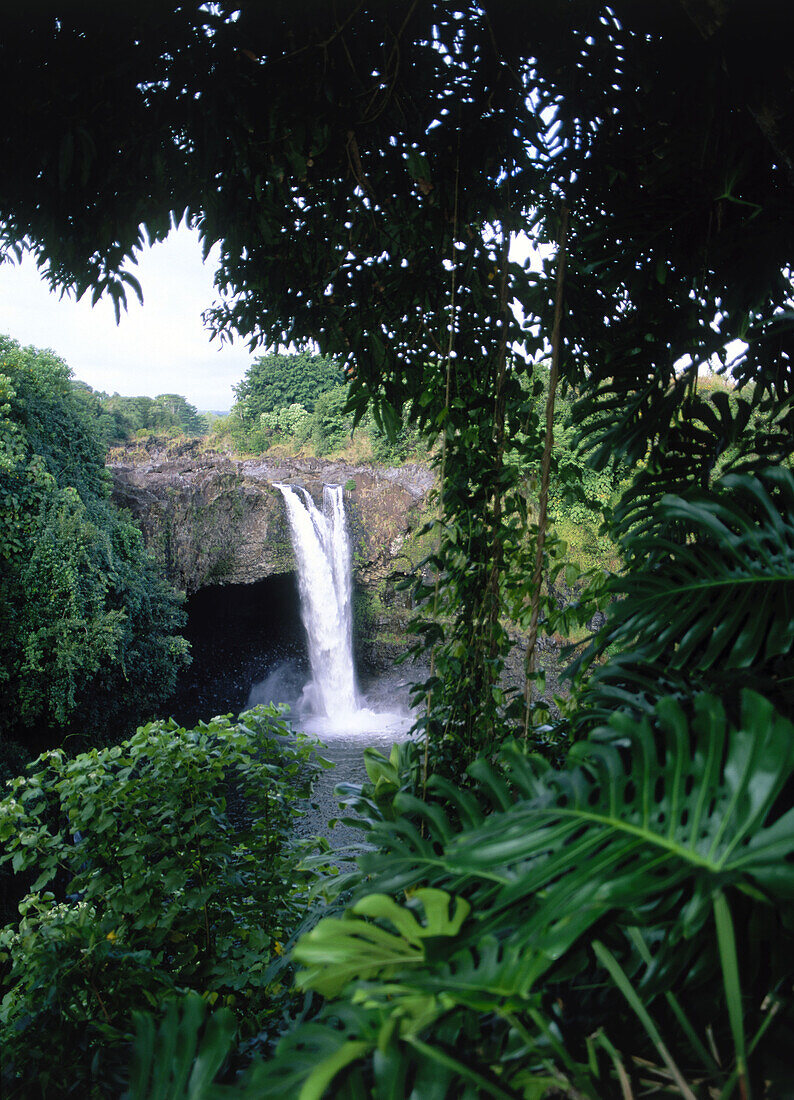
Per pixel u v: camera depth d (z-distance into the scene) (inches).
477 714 82.7
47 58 64.0
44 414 514.3
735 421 70.4
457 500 86.4
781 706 45.3
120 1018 78.9
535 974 26.0
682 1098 32.7
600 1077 33.3
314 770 111.2
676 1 63.9
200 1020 35.8
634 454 76.5
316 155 78.7
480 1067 32.0
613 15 68.8
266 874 104.0
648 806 30.1
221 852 96.0
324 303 100.0
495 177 85.6
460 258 89.4
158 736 104.4
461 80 78.7
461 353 92.8
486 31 75.0
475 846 30.6
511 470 85.7
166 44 65.6
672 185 67.4
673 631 47.6
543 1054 29.5
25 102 64.9
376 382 104.3
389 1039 27.6
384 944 29.9
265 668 864.9
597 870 27.1
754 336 70.2
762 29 54.9
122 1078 53.4
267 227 81.0
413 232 88.4
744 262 65.2
